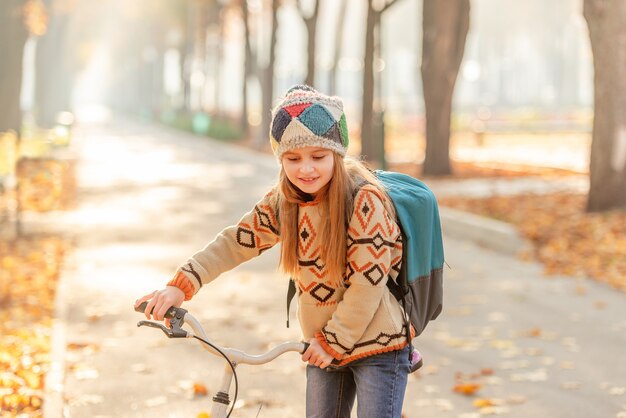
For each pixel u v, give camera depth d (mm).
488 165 27875
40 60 46250
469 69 108625
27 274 10672
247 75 51000
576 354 7598
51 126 43438
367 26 27781
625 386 6723
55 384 6445
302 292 3590
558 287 10359
